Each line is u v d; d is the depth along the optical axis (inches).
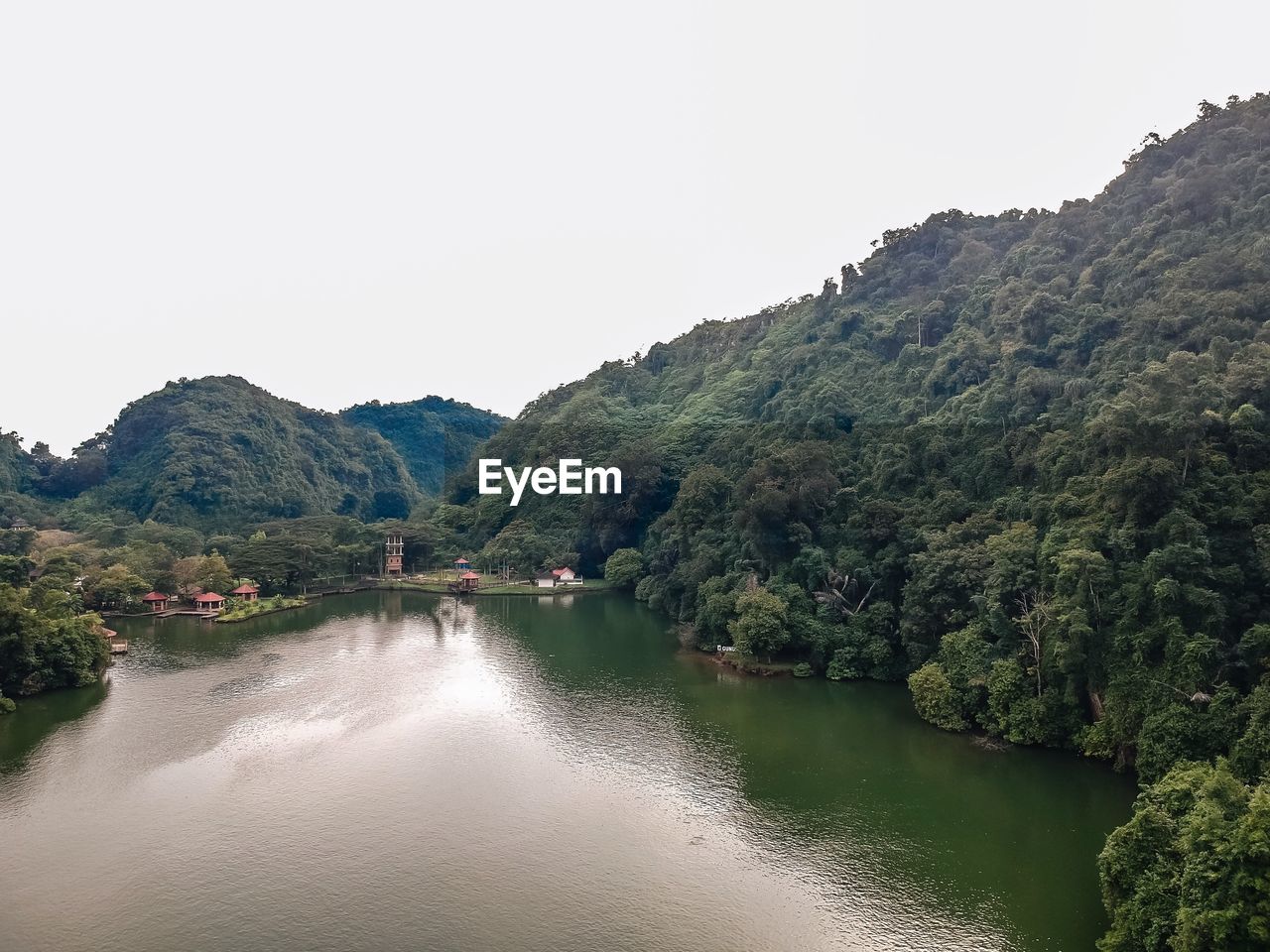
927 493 3612.2
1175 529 2149.4
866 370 5438.0
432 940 1483.8
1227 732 1775.3
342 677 3280.0
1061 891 1630.2
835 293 7022.6
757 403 6392.7
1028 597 2554.1
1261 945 1146.7
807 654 3346.5
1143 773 1916.8
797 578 3545.8
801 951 1451.8
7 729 2600.9
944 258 6235.2
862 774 2236.7
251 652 3784.5
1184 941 1206.9
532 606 5300.2
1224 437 2404.0
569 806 2053.4
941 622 2955.2
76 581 4714.6
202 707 2849.4
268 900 1612.9
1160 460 2260.1
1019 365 3964.1
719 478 4805.6
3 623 2923.2
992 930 1499.8
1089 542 2324.1
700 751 2429.9
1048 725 2308.1
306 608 5221.5
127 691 3053.6
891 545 3339.1
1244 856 1193.4
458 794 2123.5
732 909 1583.4
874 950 1449.3
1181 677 1943.9
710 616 3727.9
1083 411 3329.2
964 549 2918.3
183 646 3924.7
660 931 1512.1
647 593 5290.4
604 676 3307.1
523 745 2487.7
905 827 1915.6
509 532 6742.1
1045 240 5019.7
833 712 2773.1
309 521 7086.6
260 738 2536.9
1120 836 1449.3
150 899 1615.4
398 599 5654.5
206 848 1825.8
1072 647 2207.2
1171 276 3582.7
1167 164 4726.9
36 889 1654.8
